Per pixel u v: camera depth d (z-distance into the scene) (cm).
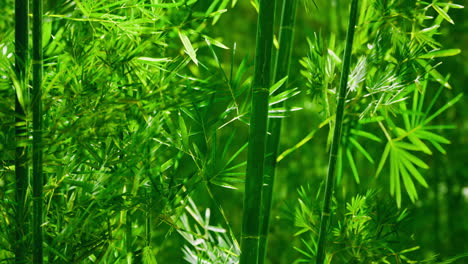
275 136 324
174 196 308
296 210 338
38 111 285
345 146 353
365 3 334
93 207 299
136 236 311
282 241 527
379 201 332
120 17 297
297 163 555
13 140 293
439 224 516
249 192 306
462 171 510
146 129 298
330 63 332
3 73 294
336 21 404
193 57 300
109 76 298
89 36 302
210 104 315
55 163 292
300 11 561
